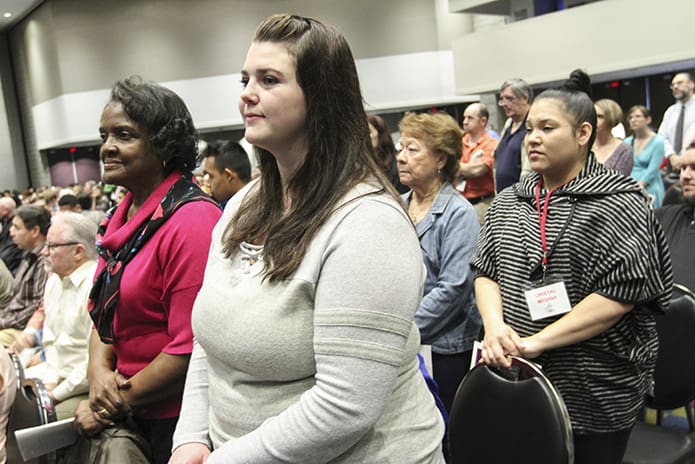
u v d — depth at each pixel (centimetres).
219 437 99
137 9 1358
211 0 1319
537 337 162
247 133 93
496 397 158
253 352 89
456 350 218
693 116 579
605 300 159
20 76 1705
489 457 160
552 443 147
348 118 93
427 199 230
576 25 772
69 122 1452
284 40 91
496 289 183
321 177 91
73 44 1412
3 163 1744
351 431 84
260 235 100
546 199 174
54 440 162
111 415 158
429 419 100
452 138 223
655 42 702
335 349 83
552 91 176
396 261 86
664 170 548
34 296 381
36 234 385
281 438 85
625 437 171
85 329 228
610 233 160
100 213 434
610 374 164
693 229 246
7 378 186
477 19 1199
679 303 192
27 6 1491
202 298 100
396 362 86
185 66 1348
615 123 365
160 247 154
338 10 1259
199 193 163
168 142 165
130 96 162
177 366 152
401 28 1243
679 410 275
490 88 888
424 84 1252
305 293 88
